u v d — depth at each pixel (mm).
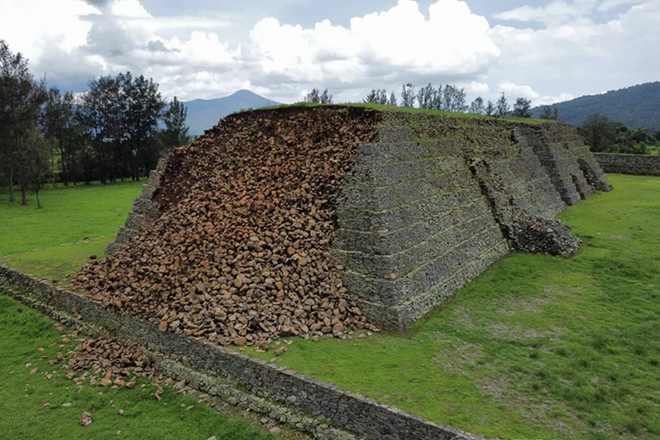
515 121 35531
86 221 38406
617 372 12438
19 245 29672
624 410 10938
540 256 22031
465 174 23000
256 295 15086
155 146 78312
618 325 15133
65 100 70438
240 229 17703
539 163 33312
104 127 73500
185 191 22609
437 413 10445
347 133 20203
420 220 17812
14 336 17719
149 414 12523
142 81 74500
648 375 12375
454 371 12375
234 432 11477
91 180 76312
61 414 12703
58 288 19141
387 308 14773
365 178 16984
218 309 14578
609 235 25234
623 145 65438
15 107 49156
